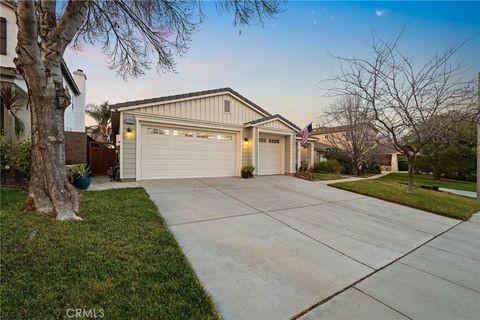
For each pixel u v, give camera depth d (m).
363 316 2.19
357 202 7.39
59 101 4.01
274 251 3.47
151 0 5.69
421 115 8.00
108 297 2.05
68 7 3.92
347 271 3.05
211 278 2.65
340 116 13.80
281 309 2.21
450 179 20.58
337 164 16.59
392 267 3.27
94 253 2.75
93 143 11.66
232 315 2.09
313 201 7.05
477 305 2.47
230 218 4.88
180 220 4.54
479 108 7.37
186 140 10.13
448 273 3.20
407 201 7.81
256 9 5.47
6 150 6.36
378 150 17.95
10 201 4.59
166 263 2.72
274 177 11.81
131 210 4.60
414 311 2.31
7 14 8.88
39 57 3.62
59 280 2.22
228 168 11.44
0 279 2.16
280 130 12.80
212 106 10.72
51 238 3.03
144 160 9.11
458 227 5.74
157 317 1.88
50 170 3.91
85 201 5.04
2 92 7.21
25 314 1.80
